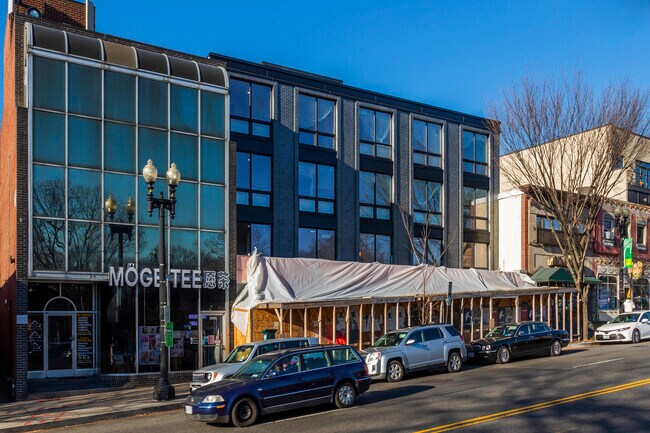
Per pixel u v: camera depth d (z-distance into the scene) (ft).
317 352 48.08
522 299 102.47
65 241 64.59
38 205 63.46
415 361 64.23
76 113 66.59
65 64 66.49
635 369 60.29
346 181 96.63
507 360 75.00
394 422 41.06
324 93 95.76
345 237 95.30
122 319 68.08
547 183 108.68
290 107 92.02
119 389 65.05
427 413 43.60
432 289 90.07
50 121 65.00
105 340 69.31
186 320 71.77
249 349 56.80
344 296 80.28
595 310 122.11
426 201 106.63
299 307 72.74
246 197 86.38
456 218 109.91
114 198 68.18
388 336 67.26
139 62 71.46
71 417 49.08
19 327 61.26
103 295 70.54
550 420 39.40
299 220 91.20
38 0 83.56
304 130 93.76
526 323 79.25
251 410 43.06
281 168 89.92
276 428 41.47
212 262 73.97
